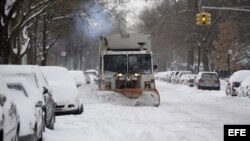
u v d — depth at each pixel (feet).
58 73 80.48
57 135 54.03
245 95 119.96
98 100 102.32
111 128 61.46
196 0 230.48
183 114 82.58
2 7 91.61
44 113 52.21
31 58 156.04
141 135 54.95
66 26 159.53
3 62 95.20
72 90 77.15
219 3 247.70
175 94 157.17
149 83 105.40
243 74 132.87
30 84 50.62
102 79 105.91
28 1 127.95
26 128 38.83
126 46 108.68
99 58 110.52
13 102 34.99
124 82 105.50
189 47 267.18
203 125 65.41
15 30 103.14
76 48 265.34
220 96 135.54
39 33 180.65
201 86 178.40
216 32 257.55
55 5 130.41
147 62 106.01
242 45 251.19
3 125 30.40
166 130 59.62
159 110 90.17
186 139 52.06
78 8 141.69
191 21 253.85
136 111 86.84
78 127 61.72
